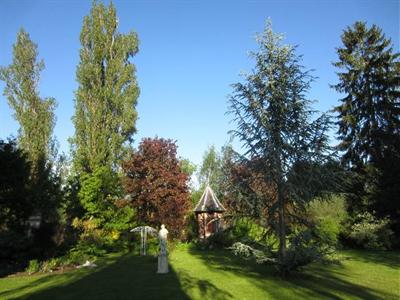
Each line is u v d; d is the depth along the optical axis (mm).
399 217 32062
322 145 17141
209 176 67125
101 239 29922
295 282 16141
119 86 39750
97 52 39656
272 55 17984
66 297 14195
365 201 34250
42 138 39375
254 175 17656
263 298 13344
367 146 37844
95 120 38375
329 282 16156
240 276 17953
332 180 17016
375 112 38562
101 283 16969
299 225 18125
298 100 17422
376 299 13039
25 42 40000
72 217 33719
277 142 17359
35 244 26891
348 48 41062
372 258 24969
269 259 17141
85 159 37906
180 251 30891
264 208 17953
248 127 17688
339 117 39812
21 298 14164
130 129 40156
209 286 15617
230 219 18594
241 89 18031
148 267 21969
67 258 24188
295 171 17016
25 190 23453
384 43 39688
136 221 32375
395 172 31297
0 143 22656
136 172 32625
